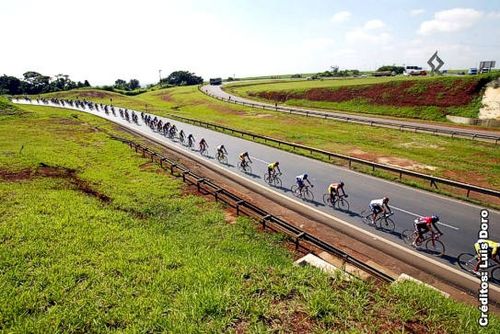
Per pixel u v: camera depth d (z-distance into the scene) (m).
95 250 10.34
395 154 26.66
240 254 11.02
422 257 11.84
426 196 17.75
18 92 136.00
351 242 13.02
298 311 7.02
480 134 33.38
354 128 37.84
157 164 23.83
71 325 6.84
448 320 6.84
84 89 121.06
